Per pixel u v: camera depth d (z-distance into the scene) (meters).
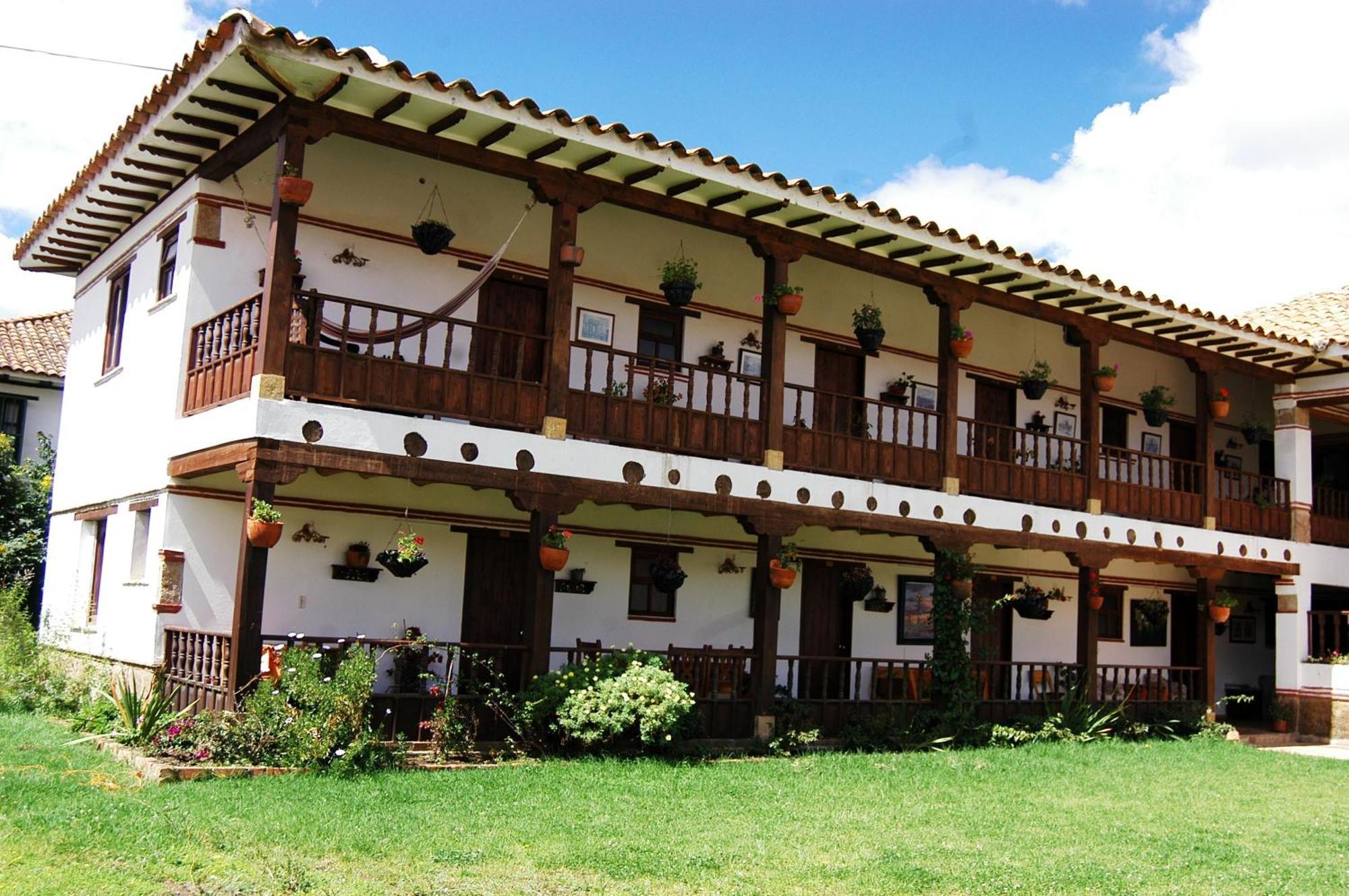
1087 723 17.31
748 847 8.92
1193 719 18.98
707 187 13.48
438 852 8.23
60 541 17.55
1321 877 9.02
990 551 20.11
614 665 13.20
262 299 11.42
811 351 18.05
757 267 17.34
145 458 14.02
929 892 8.02
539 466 12.78
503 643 14.42
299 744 10.78
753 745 14.08
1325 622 21.89
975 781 12.84
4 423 22.34
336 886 7.36
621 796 10.53
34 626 19.02
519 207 15.10
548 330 13.05
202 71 11.17
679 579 15.23
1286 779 14.52
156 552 13.27
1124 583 22.25
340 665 11.39
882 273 15.68
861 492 15.34
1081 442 17.92
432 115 11.80
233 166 12.71
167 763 10.48
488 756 12.23
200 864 7.54
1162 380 22.53
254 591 11.20
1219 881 8.74
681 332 16.73
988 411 20.08
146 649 13.20
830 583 18.50
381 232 14.37
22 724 13.02
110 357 16.23
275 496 13.78
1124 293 17.00
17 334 23.55
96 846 7.70
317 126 11.51
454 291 14.88
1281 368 20.89
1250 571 20.30
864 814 10.51
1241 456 23.75
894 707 16.05
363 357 11.84
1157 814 11.52
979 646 19.91
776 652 14.59
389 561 13.33
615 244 15.94
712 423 14.23
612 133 12.37
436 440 12.13
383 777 10.66
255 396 11.18
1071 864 9.04
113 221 15.84
